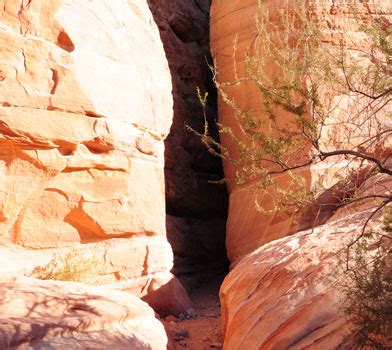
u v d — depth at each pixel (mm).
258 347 4660
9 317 4426
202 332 7066
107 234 7512
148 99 8492
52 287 5508
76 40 7160
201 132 12484
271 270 5484
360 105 8375
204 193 12242
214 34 11555
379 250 4551
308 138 4273
